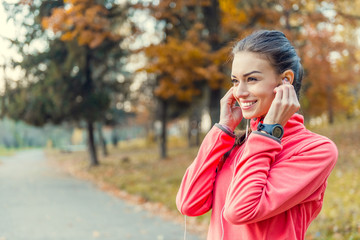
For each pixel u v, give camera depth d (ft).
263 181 3.74
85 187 39.19
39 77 49.29
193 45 38.14
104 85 56.54
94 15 36.94
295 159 3.82
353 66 55.98
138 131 190.80
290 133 4.05
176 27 45.78
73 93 51.29
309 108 62.49
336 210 18.42
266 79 4.00
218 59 36.29
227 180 4.42
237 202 3.71
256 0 38.81
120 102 65.41
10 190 37.14
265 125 3.90
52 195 33.58
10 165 78.33
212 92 42.29
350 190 23.02
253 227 3.92
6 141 228.43
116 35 40.68
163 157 62.64
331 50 40.22
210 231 4.55
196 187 4.52
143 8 40.91
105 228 20.66
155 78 56.54
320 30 39.75
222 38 40.09
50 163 83.05
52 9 39.17
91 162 61.31
